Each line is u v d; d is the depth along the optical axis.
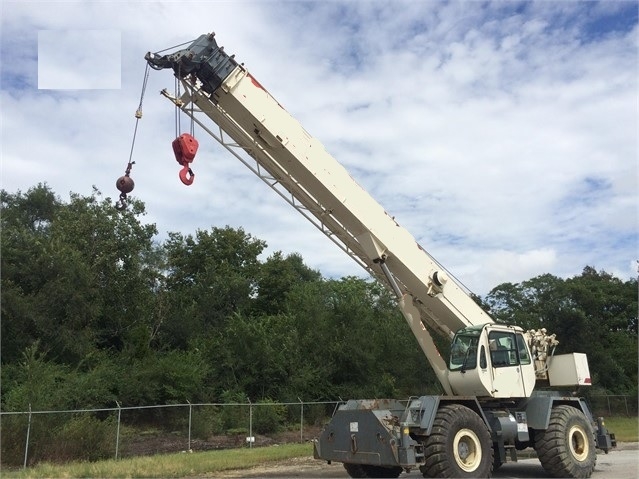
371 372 28.84
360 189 11.57
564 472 11.38
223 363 27.19
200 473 12.43
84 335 26.36
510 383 11.47
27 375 20.56
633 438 20.67
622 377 35.66
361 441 10.16
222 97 10.50
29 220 42.34
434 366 11.55
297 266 55.75
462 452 9.95
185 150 9.91
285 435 23.12
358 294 36.62
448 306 12.07
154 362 26.33
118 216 34.59
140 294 33.69
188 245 42.84
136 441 19.59
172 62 10.01
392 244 11.66
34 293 26.14
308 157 10.99
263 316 36.19
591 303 39.34
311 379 27.31
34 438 15.13
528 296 39.19
